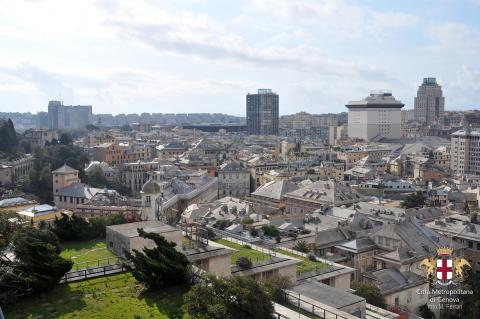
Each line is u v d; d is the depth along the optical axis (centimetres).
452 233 16150
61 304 7131
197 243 9819
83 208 18050
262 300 6425
